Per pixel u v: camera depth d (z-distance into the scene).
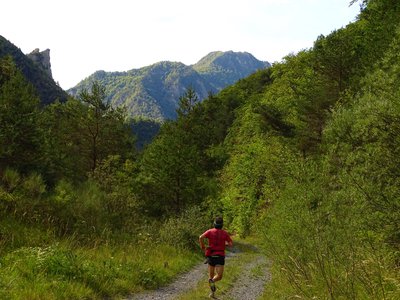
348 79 28.19
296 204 8.58
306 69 51.03
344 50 27.89
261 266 17.53
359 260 6.21
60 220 14.32
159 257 16.00
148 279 11.04
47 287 7.85
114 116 34.44
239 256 24.34
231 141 69.88
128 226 18.30
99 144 34.16
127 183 26.22
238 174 48.62
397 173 7.82
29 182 14.89
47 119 29.88
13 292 7.02
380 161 7.97
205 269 16.19
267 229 12.00
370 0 21.88
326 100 28.33
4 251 10.13
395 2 21.98
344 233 6.59
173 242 20.33
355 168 8.04
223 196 49.78
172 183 27.91
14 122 19.80
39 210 14.12
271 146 44.84
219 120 79.12
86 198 16.91
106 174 23.80
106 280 9.65
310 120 30.02
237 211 46.75
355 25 31.33
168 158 27.92
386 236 7.17
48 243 12.13
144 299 9.23
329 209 7.29
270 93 60.69
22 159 19.23
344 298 6.28
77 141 33.88
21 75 25.98
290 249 9.04
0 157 17.84
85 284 8.81
